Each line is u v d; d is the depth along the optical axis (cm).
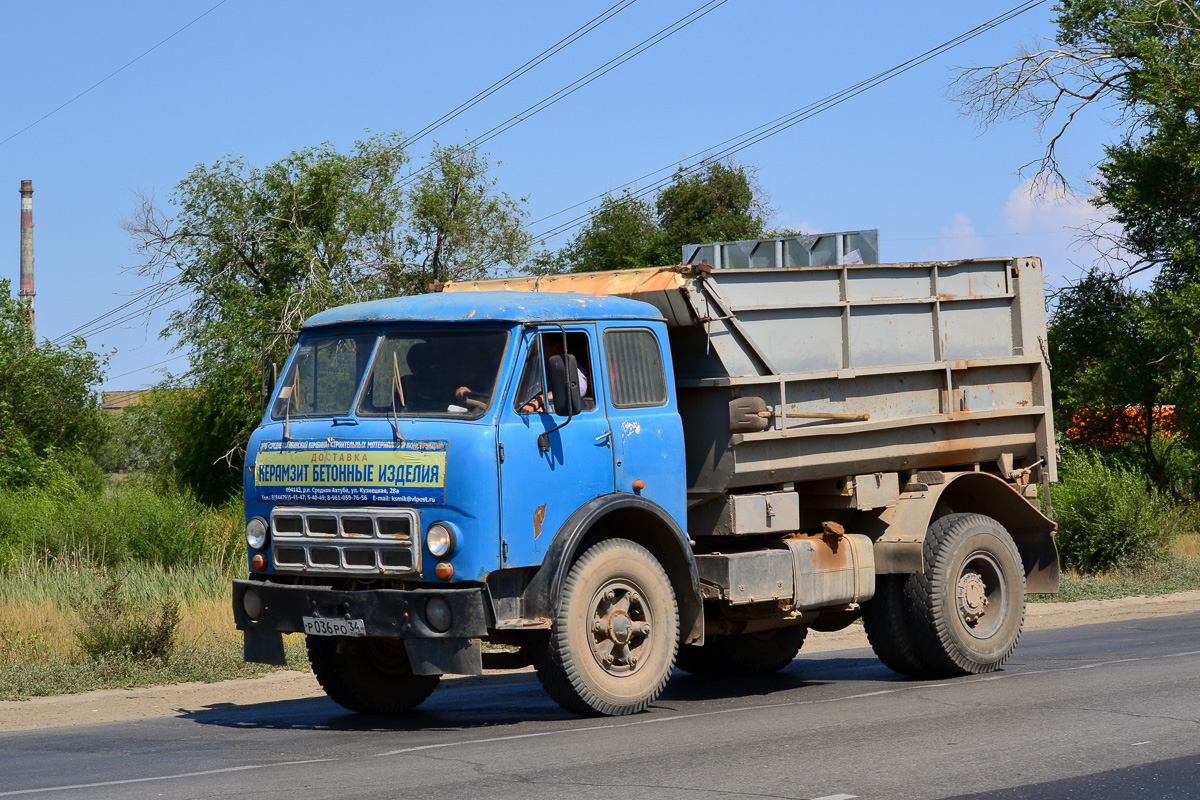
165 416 4825
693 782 805
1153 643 1698
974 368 1443
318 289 4319
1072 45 4131
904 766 853
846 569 1305
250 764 913
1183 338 3666
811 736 980
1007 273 1489
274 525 1103
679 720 1079
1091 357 4209
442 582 1023
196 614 1833
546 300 1113
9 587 2006
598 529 1159
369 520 1041
